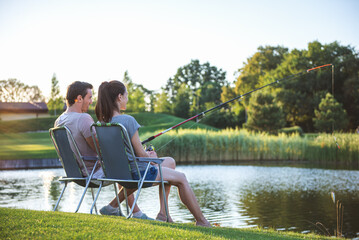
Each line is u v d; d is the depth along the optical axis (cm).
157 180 350
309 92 4388
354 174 1485
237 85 5753
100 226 281
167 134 2044
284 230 622
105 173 359
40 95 7856
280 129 3588
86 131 371
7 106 6594
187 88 6397
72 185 1124
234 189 1094
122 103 366
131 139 346
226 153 2164
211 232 321
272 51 5762
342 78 4306
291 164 1991
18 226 270
